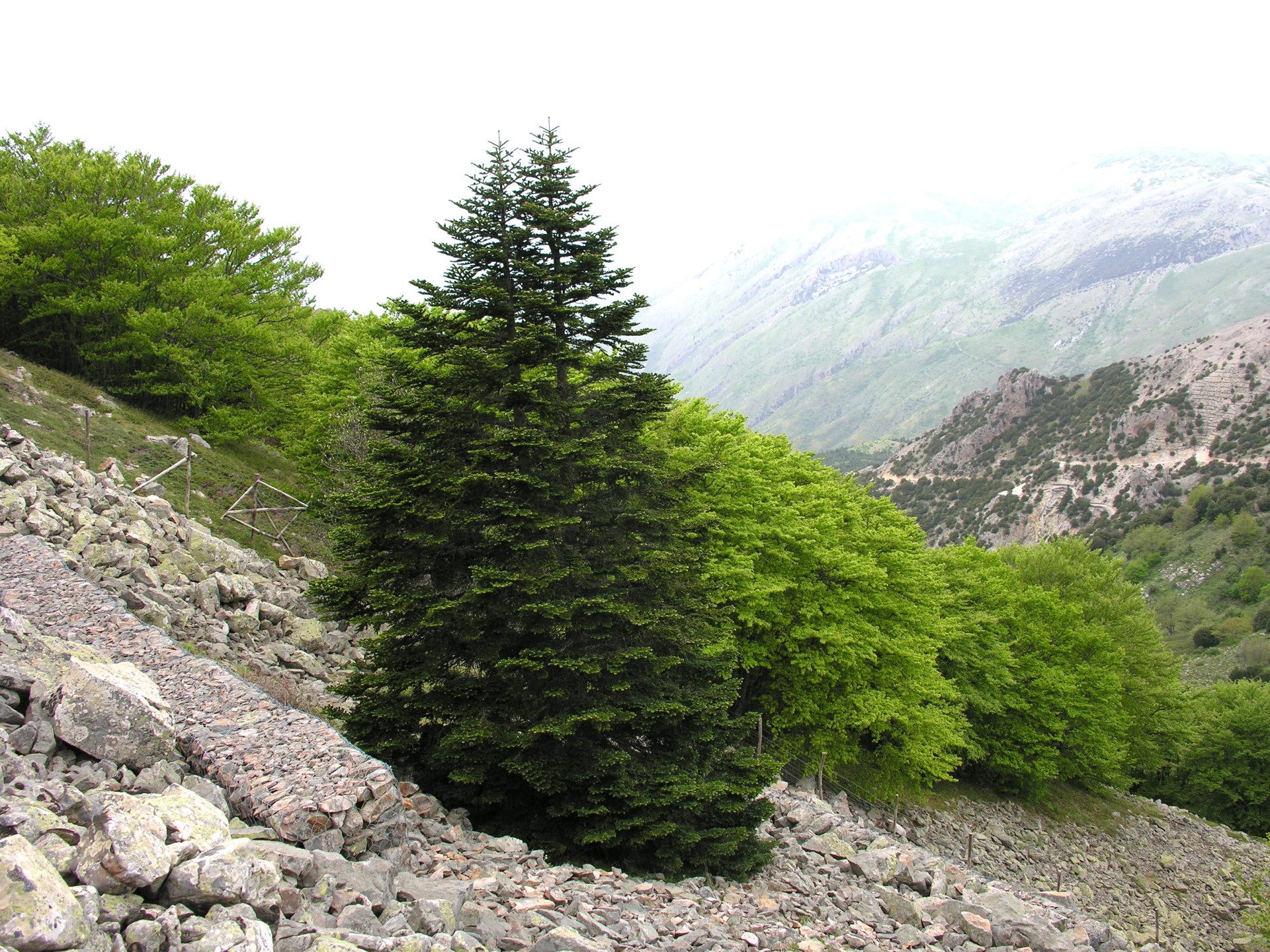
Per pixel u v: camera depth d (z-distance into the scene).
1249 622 108.25
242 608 22.14
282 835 9.95
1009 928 14.65
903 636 31.23
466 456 16.83
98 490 23.20
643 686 16.27
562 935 9.40
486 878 11.52
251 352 38.78
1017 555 55.94
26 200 38.12
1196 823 55.53
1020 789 44.94
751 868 16.33
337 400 31.12
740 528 27.94
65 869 6.66
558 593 16.12
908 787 36.34
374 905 8.91
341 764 11.44
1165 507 140.00
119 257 37.59
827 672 28.36
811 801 22.72
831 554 29.48
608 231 17.59
